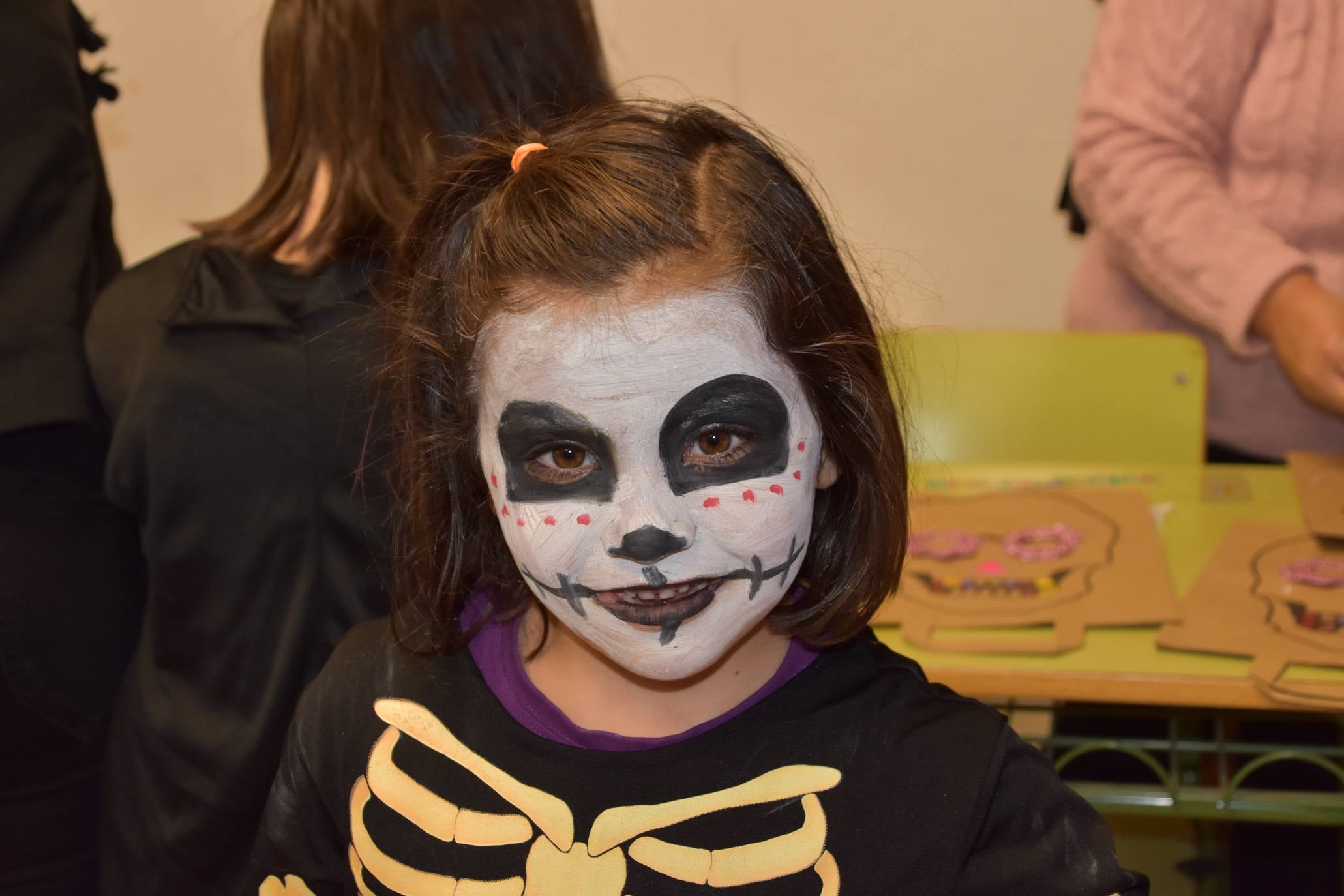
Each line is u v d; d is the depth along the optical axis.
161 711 1.10
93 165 1.28
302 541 1.07
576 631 0.76
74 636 1.18
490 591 0.89
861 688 0.82
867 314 0.81
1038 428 1.74
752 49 2.45
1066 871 0.75
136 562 1.24
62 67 1.21
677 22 2.44
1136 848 1.63
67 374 1.13
